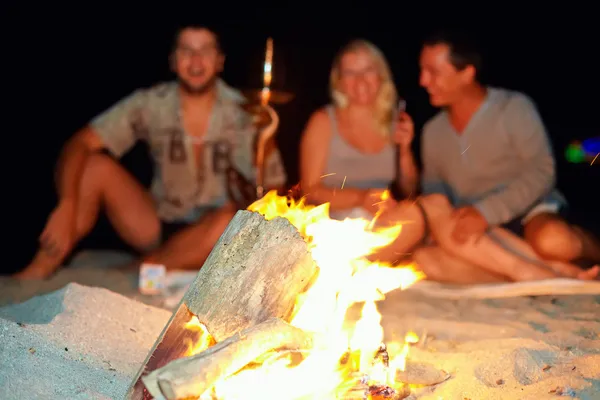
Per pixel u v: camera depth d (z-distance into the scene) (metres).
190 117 4.99
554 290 4.25
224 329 2.38
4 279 4.64
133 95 5.05
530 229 4.76
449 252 4.69
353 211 4.71
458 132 4.87
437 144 4.98
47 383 2.36
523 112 4.75
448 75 4.64
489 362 2.90
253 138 5.07
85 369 2.56
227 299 2.38
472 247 4.58
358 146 4.96
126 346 2.88
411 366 2.87
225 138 5.05
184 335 2.39
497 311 3.89
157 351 2.37
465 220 4.56
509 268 4.55
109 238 6.73
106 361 2.70
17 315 3.10
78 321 2.93
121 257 5.54
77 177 4.84
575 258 4.67
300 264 2.40
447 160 4.95
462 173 4.91
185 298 2.42
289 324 2.38
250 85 4.89
